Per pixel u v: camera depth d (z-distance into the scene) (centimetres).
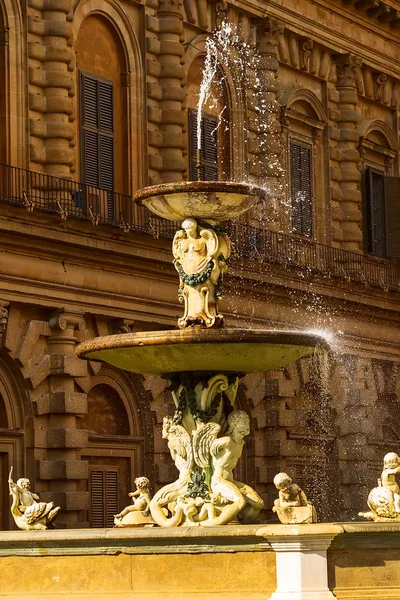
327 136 7138
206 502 3022
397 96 7650
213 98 6397
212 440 3053
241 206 3123
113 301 5503
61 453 5272
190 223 3109
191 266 3106
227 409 3128
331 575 2611
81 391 5356
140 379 5644
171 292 5778
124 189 5872
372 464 7031
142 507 3198
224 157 6450
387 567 2645
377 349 7175
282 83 6856
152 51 6019
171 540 2689
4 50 5322
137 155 5919
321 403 6731
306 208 6962
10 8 5353
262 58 6688
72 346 5334
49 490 5241
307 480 6644
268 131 6638
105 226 5375
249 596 2633
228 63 6450
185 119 6103
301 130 6981
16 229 5041
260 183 6588
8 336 5125
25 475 5194
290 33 6881
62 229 5225
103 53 5847
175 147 6031
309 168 7025
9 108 5303
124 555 2728
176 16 6103
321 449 6731
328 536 2592
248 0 6575
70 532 2758
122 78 5925
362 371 7038
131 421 5669
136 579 2719
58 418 5278
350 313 6944
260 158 6612
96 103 5762
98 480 5519
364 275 7112
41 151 5391
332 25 7150
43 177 5309
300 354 3105
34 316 5262
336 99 7238
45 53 5453
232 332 2966
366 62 7406
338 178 7188
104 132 5791
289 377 6494
